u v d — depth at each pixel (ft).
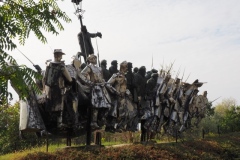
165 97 75.05
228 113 147.95
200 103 101.45
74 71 50.19
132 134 94.58
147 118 67.97
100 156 48.73
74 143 85.66
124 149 53.62
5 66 16.15
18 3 18.84
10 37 17.16
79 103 52.65
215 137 97.81
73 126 49.80
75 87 49.96
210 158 64.85
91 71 54.54
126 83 60.59
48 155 46.98
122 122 61.62
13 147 86.48
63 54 48.49
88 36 65.26
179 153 60.08
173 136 84.53
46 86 47.06
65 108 48.73
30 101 44.88
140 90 65.16
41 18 18.74
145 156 53.16
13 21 17.85
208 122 135.85
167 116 76.18
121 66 60.18
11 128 88.63
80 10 63.82
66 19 19.45
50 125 49.44
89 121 54.44
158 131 75.00
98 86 54.39
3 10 17.95
